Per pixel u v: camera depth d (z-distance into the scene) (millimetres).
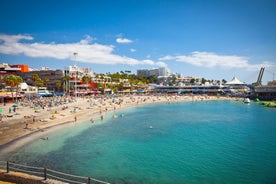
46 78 128250
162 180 22078
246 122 58500
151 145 35156
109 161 27406
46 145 33375
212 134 43500
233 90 171500
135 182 21516
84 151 31297
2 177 16359
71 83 131875
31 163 25625
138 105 108688
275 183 21562
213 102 128625
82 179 21656
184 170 24781
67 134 41500
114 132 44750
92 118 62938
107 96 128500
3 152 29156
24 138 36625
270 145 35281
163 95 156875
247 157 29344
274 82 155750
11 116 54500
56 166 25109
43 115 58688
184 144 35938
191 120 61812
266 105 103562
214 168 25391
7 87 98688
